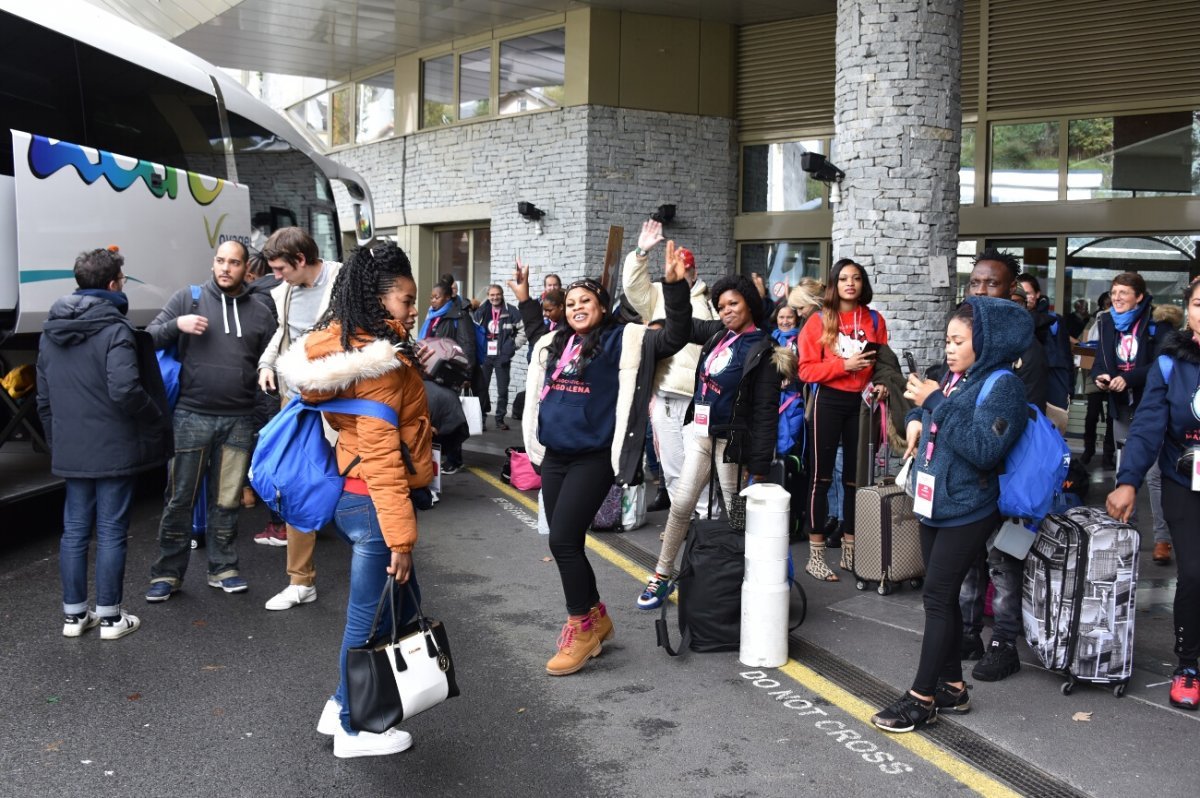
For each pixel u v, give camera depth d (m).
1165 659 4.94
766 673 4.77
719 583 5.00
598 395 4.65
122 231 7.64
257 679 4.66
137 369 5.00
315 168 11.36
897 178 8.82
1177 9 11.41
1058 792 3.59
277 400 6.43
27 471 7.32
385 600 3.68
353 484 3.68
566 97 14.32
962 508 4.00
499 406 13.95
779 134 14.40
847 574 6.45
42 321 6.80
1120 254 12.02
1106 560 4.35
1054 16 12.11
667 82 14.33
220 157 9.28
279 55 17.20
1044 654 4.47
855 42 8.95
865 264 8.94
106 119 7.57
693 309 6.69
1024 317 4.02
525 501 8.89
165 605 5.75
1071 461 5.09
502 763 3.84
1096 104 11.95
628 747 3.98
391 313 3.68
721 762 3.85
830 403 6.26
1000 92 12.53
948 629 4.09
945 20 8.86
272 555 6.87
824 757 3.89
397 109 17.22
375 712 3.48
